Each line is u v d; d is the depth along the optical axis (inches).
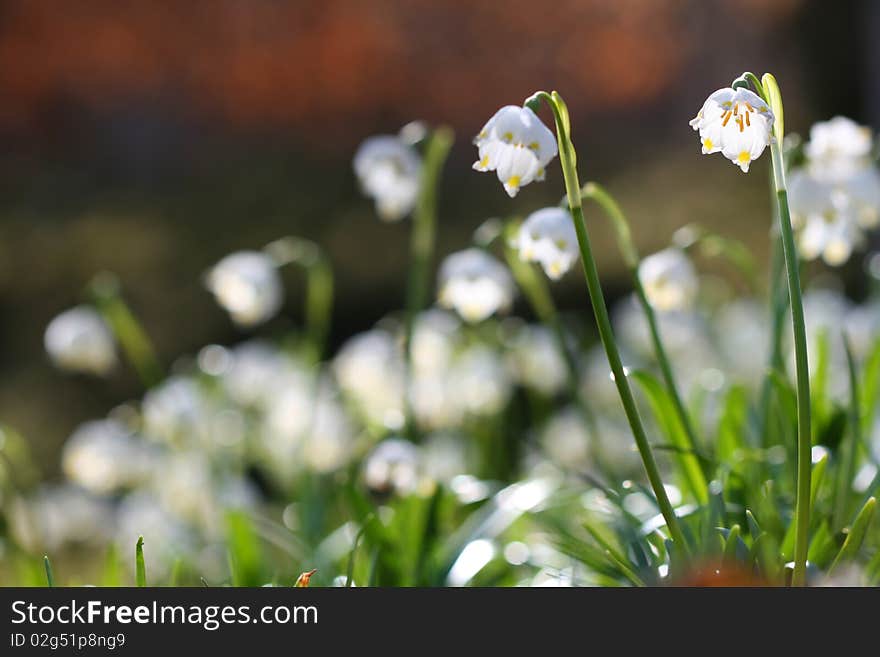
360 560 207.2
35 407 684.7
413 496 208.1
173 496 313.4
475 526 215.6
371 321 787.4
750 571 146.3
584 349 449.1
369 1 891.4
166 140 975.0
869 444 216.4
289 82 899.4
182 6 871.7
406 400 251.1
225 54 886.4
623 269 774.5
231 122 954.1
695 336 361.7
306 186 941.8
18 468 271.7
